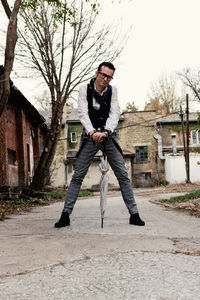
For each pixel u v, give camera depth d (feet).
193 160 109.60
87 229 12.58
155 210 20.31
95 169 107.04
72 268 7.24
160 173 117.29
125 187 13.78
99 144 13.26
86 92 13.35
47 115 128.26
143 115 119.14
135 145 118.11
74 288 6.00
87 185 106.42
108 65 12.96
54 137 41.52
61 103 41.52
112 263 7.53
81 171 13.55
